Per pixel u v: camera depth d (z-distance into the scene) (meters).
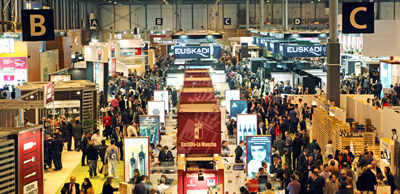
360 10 18.66
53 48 36.94
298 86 28.47
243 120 15.41
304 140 15.73
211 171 10.95
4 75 28.62
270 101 21.77
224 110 18.55
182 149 10.87
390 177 11.66
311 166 12.00
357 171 12.87
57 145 15.88
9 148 10.91
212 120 10.81
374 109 18.31
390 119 16.66
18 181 11.21
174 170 11.85
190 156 11.91
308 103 23.22
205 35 27.89
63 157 17.81
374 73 33.25
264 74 33.91
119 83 31.42
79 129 18.77
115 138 17.20
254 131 15.45
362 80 30.66
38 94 18.91
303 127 18.61
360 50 39.75
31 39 15.49
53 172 15.76
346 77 33.50
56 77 25.59
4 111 12.84
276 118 18.75
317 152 13.78
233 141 15.62
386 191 11.18
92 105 21.86
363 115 19.64
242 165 11.59
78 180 14.75
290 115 20.47
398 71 29.81
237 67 44.09
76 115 21.06
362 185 11.55
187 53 27.97
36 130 11.91
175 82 28.98
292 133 20.75
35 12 15.42
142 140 12.84
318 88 27.20
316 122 19.42
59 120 20.00
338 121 16.84
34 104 13.24
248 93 27.86
